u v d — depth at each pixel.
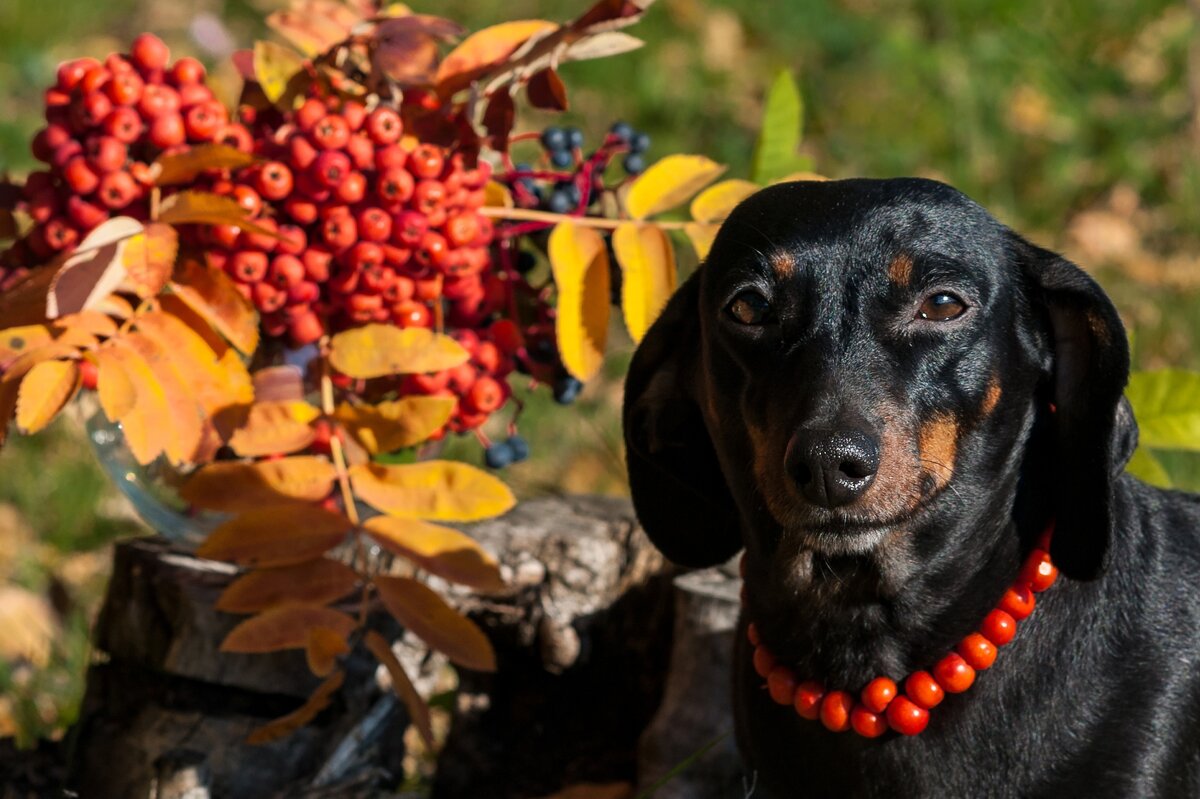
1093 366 2.73
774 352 2.71
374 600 3.56
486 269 3.25
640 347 3.06
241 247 2.94
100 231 2.82
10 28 7.67
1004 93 7.16
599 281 3.18
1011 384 2.77
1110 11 7.52
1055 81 7.12
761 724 3.09
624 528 3.82
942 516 2.75
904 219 2.72
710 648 3.54
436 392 3.18
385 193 2.89
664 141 7.00
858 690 2.93
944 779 2.88
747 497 2.87
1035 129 7.04
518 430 5.50
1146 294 6.04
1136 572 2.93
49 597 4.69
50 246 2.99
